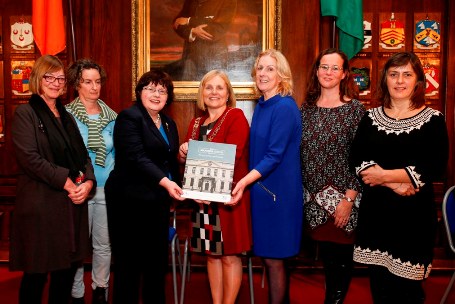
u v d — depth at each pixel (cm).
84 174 258
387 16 422
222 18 415
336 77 262
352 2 388
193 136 272
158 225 243
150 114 255
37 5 382
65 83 258
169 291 359
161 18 416
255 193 252
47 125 243
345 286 271
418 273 212
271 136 246
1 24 429
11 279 379
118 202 242
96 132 302
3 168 435
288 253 247
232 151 244
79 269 305
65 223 244
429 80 423
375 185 222
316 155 261
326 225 262
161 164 251
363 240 231
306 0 415
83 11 422
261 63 256
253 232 254
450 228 288
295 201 251
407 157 216
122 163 245
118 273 244
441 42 421
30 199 237
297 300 340
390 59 225
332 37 405
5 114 434
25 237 236
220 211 249
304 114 273
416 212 215
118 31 421
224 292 266
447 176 425
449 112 419
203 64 418
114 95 424
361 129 236
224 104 267
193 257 419
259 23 414
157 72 251
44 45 385
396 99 225
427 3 421
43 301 324
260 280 390
